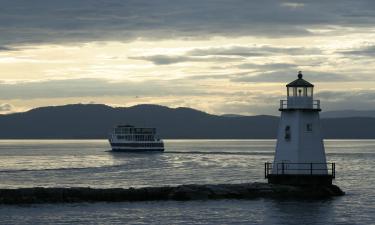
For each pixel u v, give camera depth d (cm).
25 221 6888
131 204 8081
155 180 12775
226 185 8794
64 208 7738
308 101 8444
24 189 8275
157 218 7069
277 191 8481
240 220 6956
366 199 8569
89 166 18438
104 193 8375
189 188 8600
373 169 16150
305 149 8431
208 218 7075
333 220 6994
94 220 6950
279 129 8612
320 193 8462
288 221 6906
